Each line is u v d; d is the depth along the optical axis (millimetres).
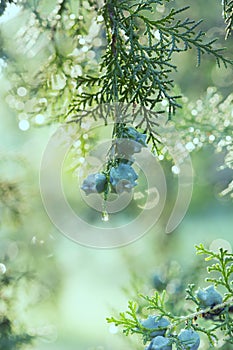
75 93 982
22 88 1027
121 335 1070
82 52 988
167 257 1339
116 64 807
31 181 1396
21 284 1350
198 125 1049
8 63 1043
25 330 1285
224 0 866
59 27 991
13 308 1289
